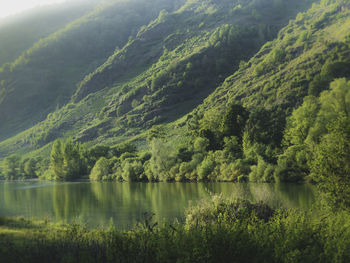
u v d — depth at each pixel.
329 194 16.47
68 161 141.88
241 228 10.16
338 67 135.75
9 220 22.64
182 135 169.88
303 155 61.97
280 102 141.38
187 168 85.44
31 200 58.72
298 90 141.88
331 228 10.43
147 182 93.56
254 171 69.00
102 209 43.66
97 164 124.38
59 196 65.31
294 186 56.00
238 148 89.44
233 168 74.56
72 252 11.83
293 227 10.57
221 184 69.38
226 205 17.47
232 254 9.10
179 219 31.19
